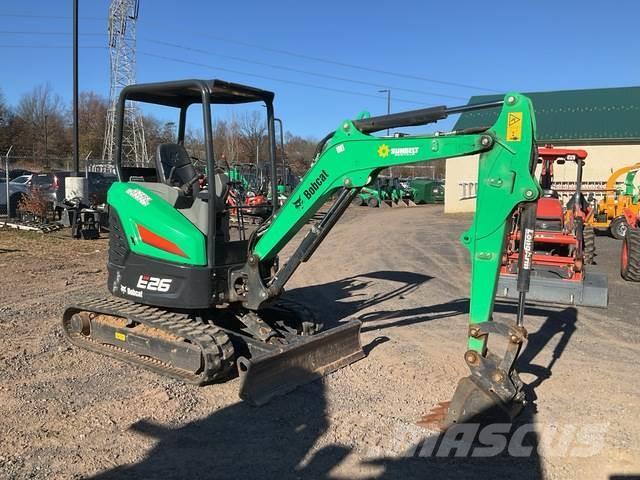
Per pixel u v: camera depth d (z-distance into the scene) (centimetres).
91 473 368
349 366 579
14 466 371
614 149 2598
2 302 796
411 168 6738
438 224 2280
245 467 382
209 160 526
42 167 4747
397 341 670
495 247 423
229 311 603
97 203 1761
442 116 450
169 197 569
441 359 608
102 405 470
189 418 453
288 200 528
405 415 467
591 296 798
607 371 581
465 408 424
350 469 383
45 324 693
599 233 1970
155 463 383
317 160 514
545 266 930
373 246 1566
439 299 902
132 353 577
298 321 634
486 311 430
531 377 562
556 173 2661
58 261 1153
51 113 6919
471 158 2895
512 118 410
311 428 441
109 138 4378
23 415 446
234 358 525
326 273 1139
